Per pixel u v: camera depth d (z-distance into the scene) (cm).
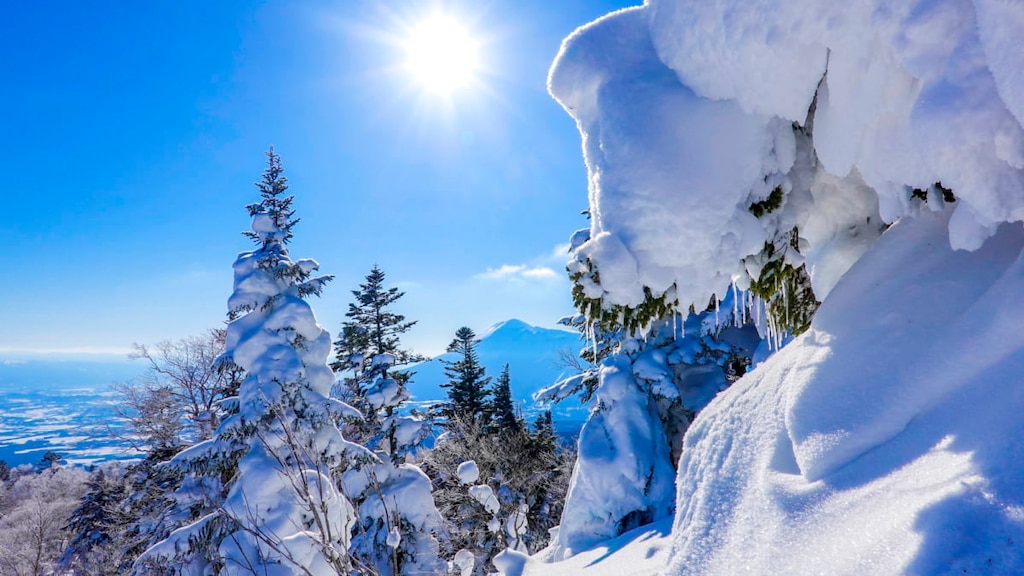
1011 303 167
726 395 299
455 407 2475
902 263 239
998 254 203
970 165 161
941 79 160
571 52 274
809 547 155
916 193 251
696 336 1262
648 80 257
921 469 149
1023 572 100
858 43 194
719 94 244
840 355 219
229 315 1114
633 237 247
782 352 278
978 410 152
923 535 124
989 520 116
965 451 141
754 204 266
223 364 1107
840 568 138
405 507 1284
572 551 1109
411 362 1830
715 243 245
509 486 1883
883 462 166
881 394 188
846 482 170
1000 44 138
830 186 307
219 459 1015
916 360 187
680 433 1266
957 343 176
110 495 2397
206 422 1705
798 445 201
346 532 568
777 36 211
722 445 260
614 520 1098
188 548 958
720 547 201
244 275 1105
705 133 246
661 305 259
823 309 260
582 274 258
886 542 133
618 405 1177
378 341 1836
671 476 1133
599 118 267
